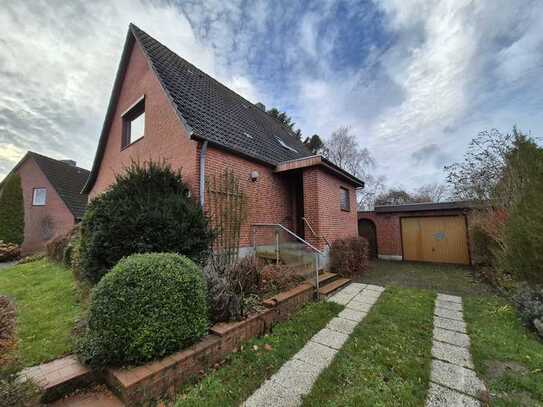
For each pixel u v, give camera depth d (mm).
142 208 4180
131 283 2643
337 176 8547
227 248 5746
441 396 2439
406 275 7898
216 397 2404
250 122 9219
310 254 5906
